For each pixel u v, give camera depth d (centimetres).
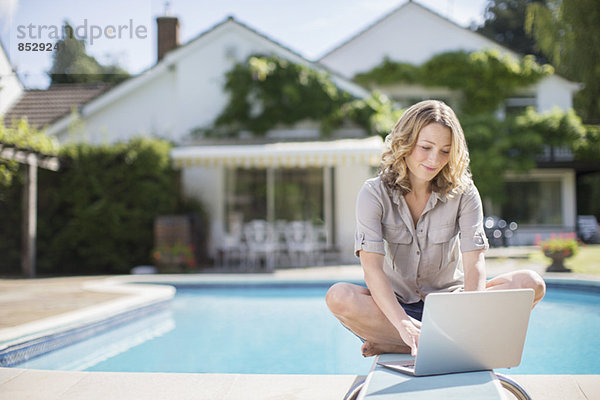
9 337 467
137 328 662
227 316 739
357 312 261
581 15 1925
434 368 202
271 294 938
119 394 303
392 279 283
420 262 272
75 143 1299
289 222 1473
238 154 1253
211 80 1608
